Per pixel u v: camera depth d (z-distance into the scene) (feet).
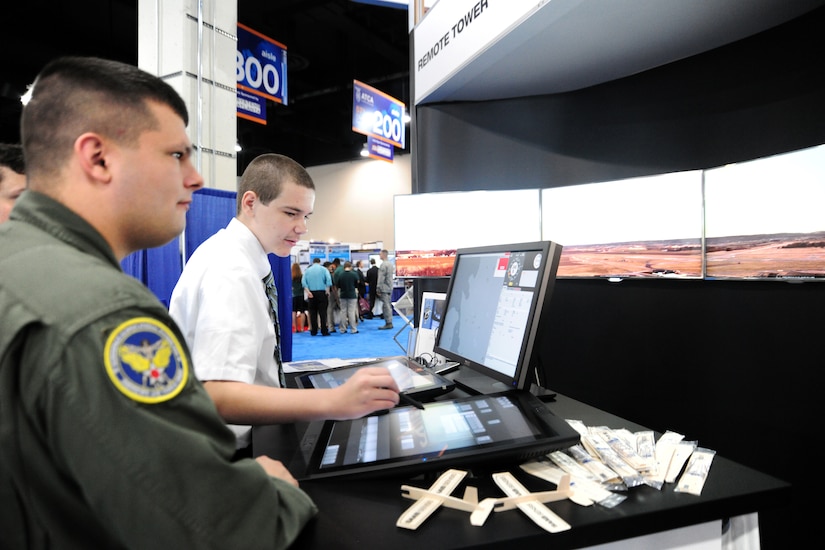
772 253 5.52
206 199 10.50
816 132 5.76
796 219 5.28
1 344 1.22
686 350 7.09
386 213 38.96
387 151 22.80
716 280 6.68
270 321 3.40
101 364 1.21
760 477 2.06
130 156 1.53
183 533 1.24
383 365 4.13
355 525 1.73
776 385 5.98
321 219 41.93
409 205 8.52
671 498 1.88
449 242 8.34
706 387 6.84
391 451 2.19
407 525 1.69
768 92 6.28
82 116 1.47
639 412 7.73
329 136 36.40
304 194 3.57
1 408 1.20
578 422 2.74
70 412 1.18
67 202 1.50
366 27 23.48
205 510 1.27
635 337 7.77
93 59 1.55
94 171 1.48
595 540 1.70
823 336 5.46
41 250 1.36
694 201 6.39
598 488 1.94
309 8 20.98
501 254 3.24
